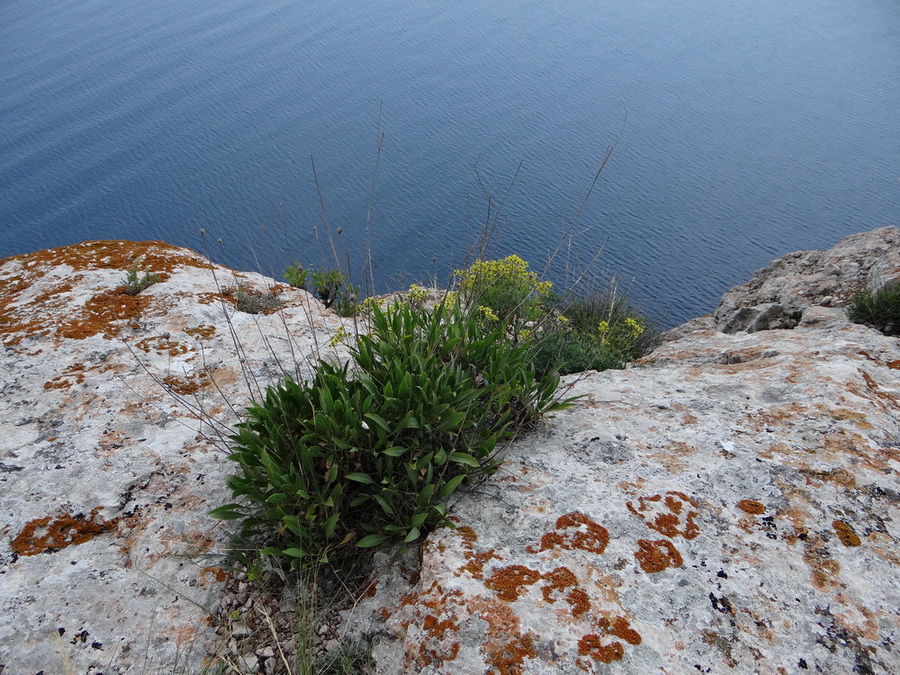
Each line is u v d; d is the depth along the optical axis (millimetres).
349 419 2631
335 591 2623
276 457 2664
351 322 4828
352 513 2811
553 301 5156
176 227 132500
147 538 2770
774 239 112500
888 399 3475
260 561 2637
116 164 187500
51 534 2721
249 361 4102
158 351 4152
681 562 2379
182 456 3240
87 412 3520
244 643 2414
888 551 2404
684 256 82688
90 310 4551
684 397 3609
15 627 2303
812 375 3643
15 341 4141
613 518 2594
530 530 2566
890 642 2074
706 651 2055
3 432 3320
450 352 3156
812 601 2219
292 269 5762
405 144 190250
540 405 3279
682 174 168625
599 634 2100
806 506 2619
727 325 9391
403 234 49562
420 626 2199
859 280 8570
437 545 2508
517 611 2184
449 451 2818
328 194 112000
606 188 128375
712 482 2789
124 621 2406
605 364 5547
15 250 130250
